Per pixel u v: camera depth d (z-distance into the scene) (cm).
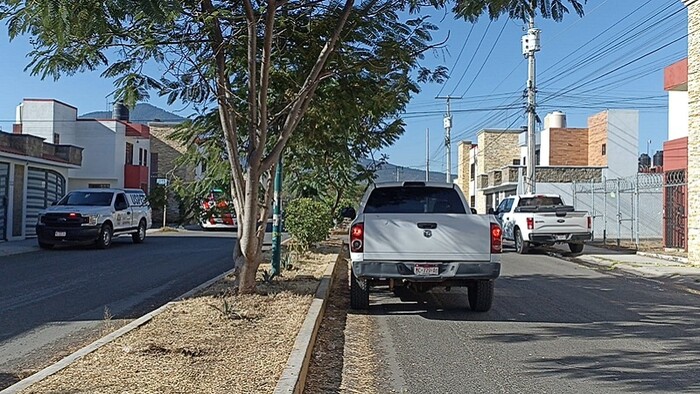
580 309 1041
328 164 1331
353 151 1327
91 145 3644
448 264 911
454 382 627
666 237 2228
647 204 3022
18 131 3519
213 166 1096
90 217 2038
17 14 783
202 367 581
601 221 3022
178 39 907
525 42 2505
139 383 530
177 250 2081
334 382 627
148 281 1309
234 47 990
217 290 1034
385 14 1027
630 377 643
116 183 3675
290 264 1340
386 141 1379
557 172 3203
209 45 938
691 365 689
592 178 3219
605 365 689
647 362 701
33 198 2545
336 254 1748
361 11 1009
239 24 948
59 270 1494
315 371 663
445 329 873
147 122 4047
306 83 938
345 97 1052
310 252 1780
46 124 3400
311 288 1048
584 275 1538
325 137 1162
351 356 726
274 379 546
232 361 602
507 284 1347
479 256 909
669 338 822
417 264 912
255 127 930
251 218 945
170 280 1325
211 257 1836
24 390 511
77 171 3625
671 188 2202
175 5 648
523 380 633
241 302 905
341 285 1276
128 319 903
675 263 1798
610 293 1234
